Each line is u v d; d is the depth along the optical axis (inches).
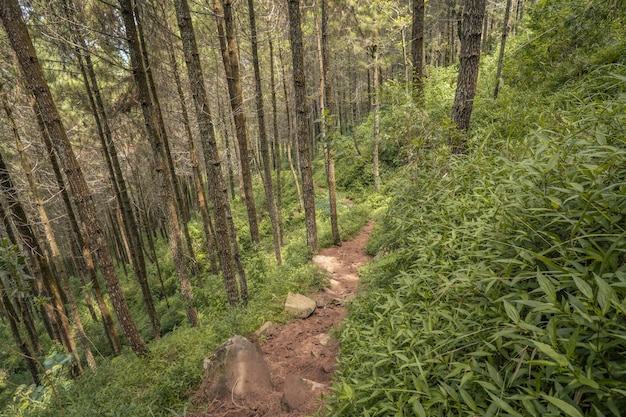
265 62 667.4
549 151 77.0
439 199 129.0
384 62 568.4
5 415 215.6
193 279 496.7
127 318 205.3
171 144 494.0
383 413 71.1
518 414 42.6
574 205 65.0
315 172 943.0
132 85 346.9
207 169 231.0
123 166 624.1
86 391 190.4
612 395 40.4
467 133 178.2
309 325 217.9
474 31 169.6
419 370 64.6
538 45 249.3
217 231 243.8
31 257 267.0
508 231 75.6
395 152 663.1
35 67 158.2
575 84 182.2
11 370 416.5
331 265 335.0
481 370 55.2
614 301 40.7
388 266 147.3
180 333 241.0
